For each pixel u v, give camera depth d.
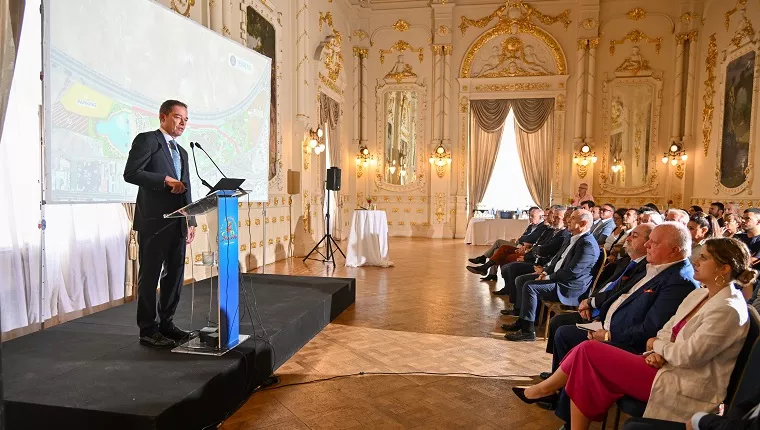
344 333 4.07
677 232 2.31
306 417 2.57
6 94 2.41
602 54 11.88
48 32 3.45
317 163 10.09
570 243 4.08
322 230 10.59
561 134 12.06
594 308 2.98
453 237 12.70
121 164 4.28
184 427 2.20
